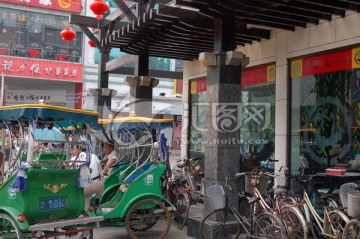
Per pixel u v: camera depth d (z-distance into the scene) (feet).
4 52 64.34
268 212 16.38
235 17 19.65
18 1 64.28
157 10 20.12
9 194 14.90
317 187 18.17
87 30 31.58
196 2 17.90
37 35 66.39
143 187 19.97
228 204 18.08
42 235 15.06
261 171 18.86
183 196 22.45
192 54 28.96
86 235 17.20
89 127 17.04
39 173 14.65
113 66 31.78
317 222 16.38
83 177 16.24
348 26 19.54
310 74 21.85
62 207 15.58
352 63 19.63
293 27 22.38
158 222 23.57
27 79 66.33
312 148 21.67
